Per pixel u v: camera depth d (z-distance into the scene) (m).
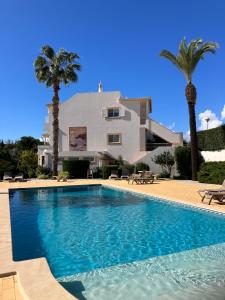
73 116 40.12
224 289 5.93
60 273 6.91
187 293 5.76
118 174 33.94
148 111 41.81
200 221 12.03
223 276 6.57
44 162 38.50
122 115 39.03
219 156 28.84
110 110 39.56
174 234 10.26
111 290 5.93
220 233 10.30
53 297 4.75
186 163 32.19
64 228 11.22
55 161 34.47
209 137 35.94
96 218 12.89
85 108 39.97
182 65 29.83
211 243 9.20
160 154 34.53
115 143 39.09
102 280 6.43
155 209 14.76
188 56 29.55
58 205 16.30
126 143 38.91
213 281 6.30
